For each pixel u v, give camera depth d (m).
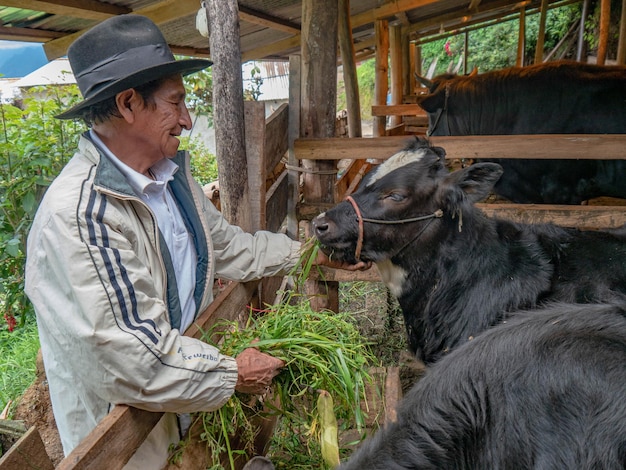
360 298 4.54
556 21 16.47
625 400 1.15
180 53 7.27
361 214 2.41
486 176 2.36
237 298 2.43
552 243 2.43
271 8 5.62
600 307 1.38
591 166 4.70
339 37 5.78
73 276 1.42
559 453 1.17
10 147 4.20
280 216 3.50
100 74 1.57
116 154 1.68
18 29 4.51
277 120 3.27
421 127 8.45
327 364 1.95
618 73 4.73
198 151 9.30
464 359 1.30
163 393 1.50
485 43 19.92
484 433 1.22
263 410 2.21
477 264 2.39
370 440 1.26
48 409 3.13
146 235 1.68
